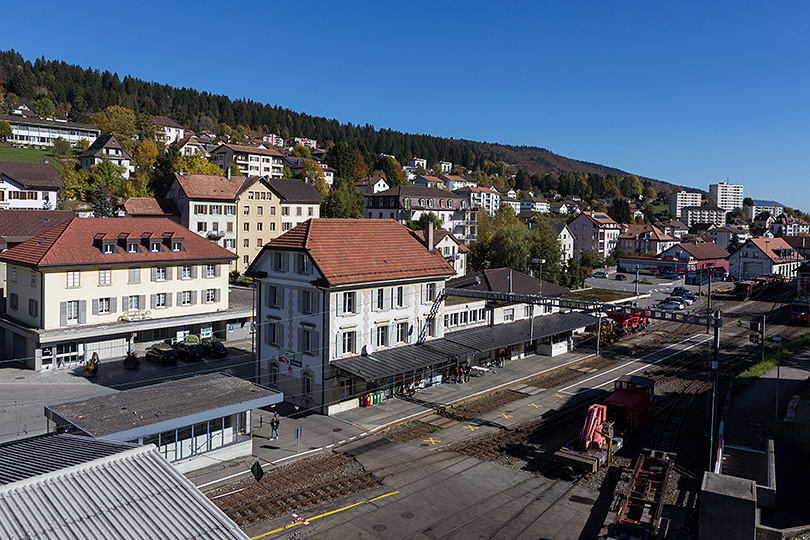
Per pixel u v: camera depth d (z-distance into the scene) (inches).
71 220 2098.9
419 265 1872.5
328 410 1609.3
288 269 1733.5
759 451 1301.7
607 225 6486.2
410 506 1098.7
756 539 884.6
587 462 1209.4
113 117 6884.8
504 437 1466.5
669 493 1152.8
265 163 6343.5
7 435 1349.7
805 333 2699.3
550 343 2330.2
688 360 2303.2
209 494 1125.1
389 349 1780.3
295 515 1055.6
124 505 591.8
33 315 1961.1
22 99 7500.0
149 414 1175.6
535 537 991.0
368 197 5703.7
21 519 537.0
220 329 2415.1
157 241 2203.5
